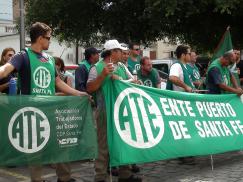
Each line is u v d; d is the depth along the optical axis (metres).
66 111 4.87
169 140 6.00
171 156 5.95
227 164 7.03
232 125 7.19
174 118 6.21
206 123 6.70
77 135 4.98
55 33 23.14
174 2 17.36
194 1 18.20
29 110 4.54
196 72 8.41
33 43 4.78
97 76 5.40
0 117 4.33
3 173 6.46
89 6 21.64
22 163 4.48
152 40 22.95
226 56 7.42
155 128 5.88
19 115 4.46
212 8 19.17
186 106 6.52
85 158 5.06
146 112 5.86
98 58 6.71
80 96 5.01
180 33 21.89
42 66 4.79
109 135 5.45
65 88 5.06
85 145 5.06
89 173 6.44
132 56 7.48
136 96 5.82
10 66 4.55
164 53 40.09
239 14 18.44
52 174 6.31
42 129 4.64
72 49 29.98
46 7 21.62
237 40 20.59
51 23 22.36
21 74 4.70
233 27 20.23
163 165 6.99
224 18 19.92
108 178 6.09
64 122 4.85
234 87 7.91
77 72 6.66
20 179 6.14
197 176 6.21
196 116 6.59
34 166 4.57
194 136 6.38
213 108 7.00
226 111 7.23
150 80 7.36
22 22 12.34
